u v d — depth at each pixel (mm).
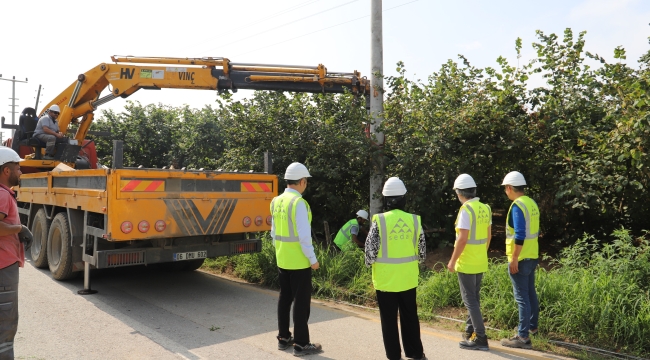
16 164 3859
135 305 6426
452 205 8633
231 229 6941
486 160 8047
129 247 6742
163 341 4992
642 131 6176
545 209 7734
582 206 6832
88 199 6484
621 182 6914
